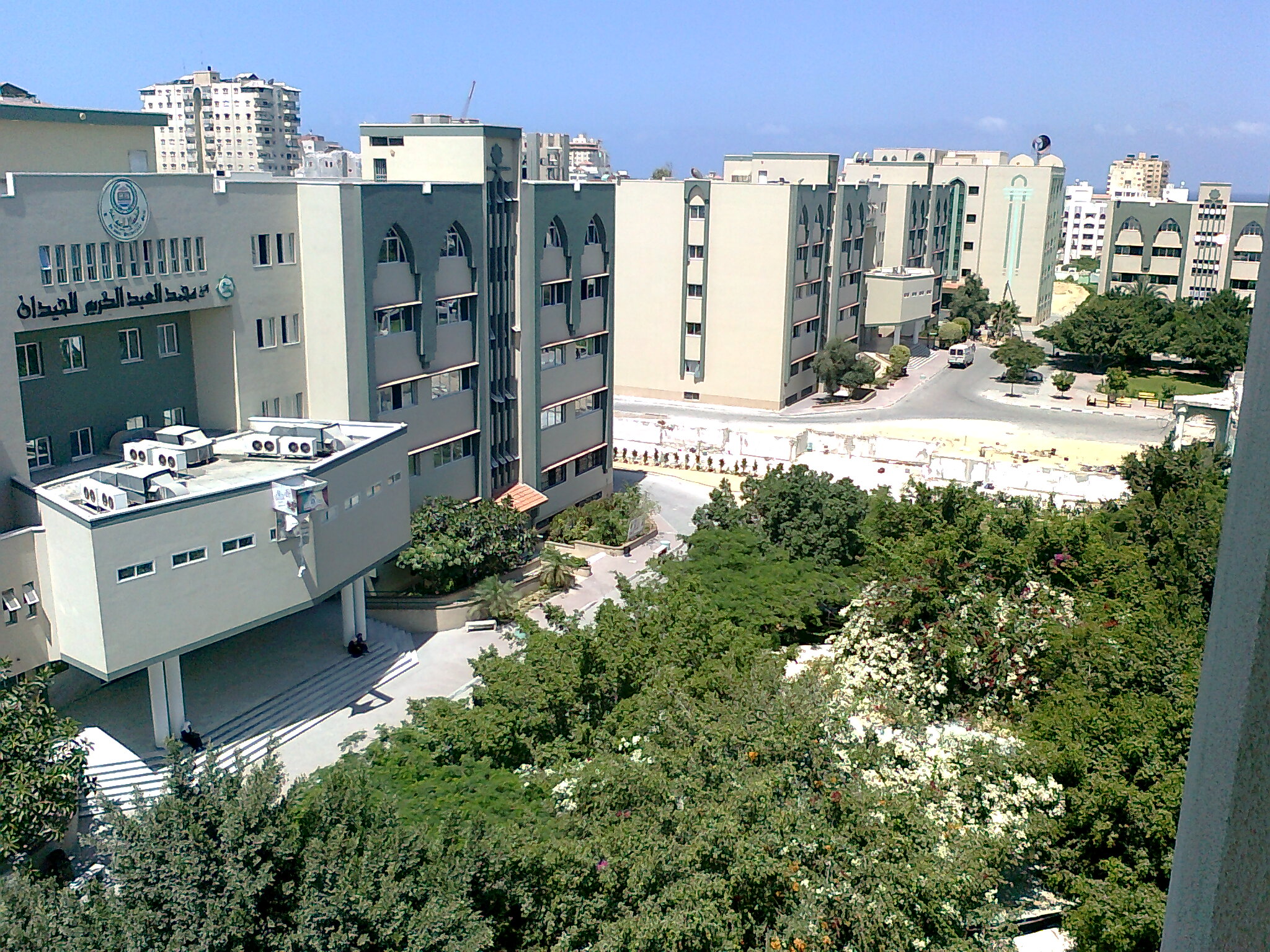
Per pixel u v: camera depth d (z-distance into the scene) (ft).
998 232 466.70
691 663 112.98
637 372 334.85
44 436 136.98
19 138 146.10
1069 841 92.94
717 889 72.13
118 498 118.11
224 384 154.30
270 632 157.69
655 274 324.19
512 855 77.97
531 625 120.98
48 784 100.17
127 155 161.48
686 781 83.05
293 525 130.93
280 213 156.25
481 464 188.03
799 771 83.97
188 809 72.13
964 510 155.94
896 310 372.99
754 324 315.37
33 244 124.88
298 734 134.82
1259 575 11.36
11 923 67.92
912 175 440.04
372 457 149.28
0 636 118.93
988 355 418.31
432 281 170.81
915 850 78.69
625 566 195.83
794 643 151.23
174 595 122.31
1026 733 103.35
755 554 159.12
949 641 118.11
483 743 101.86
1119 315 379.35
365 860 73.87
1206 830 12.21
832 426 301.84
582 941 76.13
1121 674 101.14
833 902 74.18
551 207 193.67
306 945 70.08
